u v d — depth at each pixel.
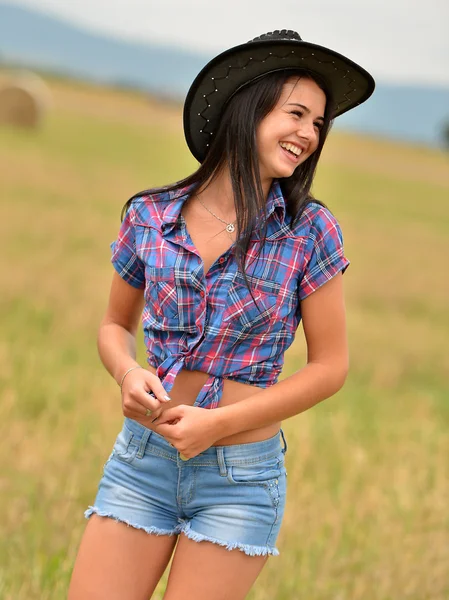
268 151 3.98
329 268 4.02
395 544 6.79
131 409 3.94
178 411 3.85
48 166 35.00
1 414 8.50
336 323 4.07
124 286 4.38
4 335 11.82
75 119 61.53
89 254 19.31
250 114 3.96
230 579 3.97
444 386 14.13
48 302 14.39
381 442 9.49
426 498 7.72
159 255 4.06
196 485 4.02
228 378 4.02
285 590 5.93
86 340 12.52
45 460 7.52
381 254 27.41
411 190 51.53
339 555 6.50
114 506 4.11
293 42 3.85
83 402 9.24
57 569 5.54
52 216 23.64
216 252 4.05
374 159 72.12
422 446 9.51
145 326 4.15
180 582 3.97
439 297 21.61
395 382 13.79
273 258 3.96
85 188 30.47
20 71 106.88
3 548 5.96
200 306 3.97
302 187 4.07
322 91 4.02
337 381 4.08
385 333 17.00
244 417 3.89
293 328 4.10
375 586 6.15
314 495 7.60
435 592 6.21
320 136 4.09
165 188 4.20
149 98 100.50
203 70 3.98
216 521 3.99
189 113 4.20
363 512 7.36
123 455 4.14
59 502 6.64
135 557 4.07
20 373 9.83
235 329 3.95
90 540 4.11
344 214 35.97
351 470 8.31
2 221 21.88
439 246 30.69
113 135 55.12
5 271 16.20
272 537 4.12
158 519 4.10
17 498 6.71
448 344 16.75
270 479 4.07
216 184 4.16
